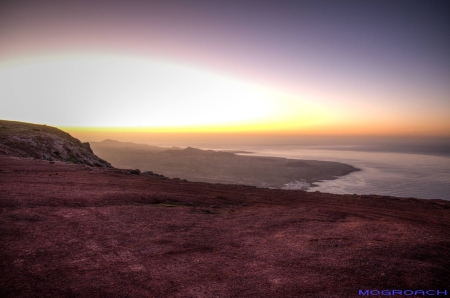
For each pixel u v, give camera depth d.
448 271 7.24
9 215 11.05
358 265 7.44
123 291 6.03
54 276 6.61
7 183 17.11
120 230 10.10
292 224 11.54
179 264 7.49
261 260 7.82
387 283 6.51
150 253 8.20
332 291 6.12
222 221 11.84
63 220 10.94
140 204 14.70
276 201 16.98
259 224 11.46
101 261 7.54
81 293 5.90
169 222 11.30
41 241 8.75
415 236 9.90
